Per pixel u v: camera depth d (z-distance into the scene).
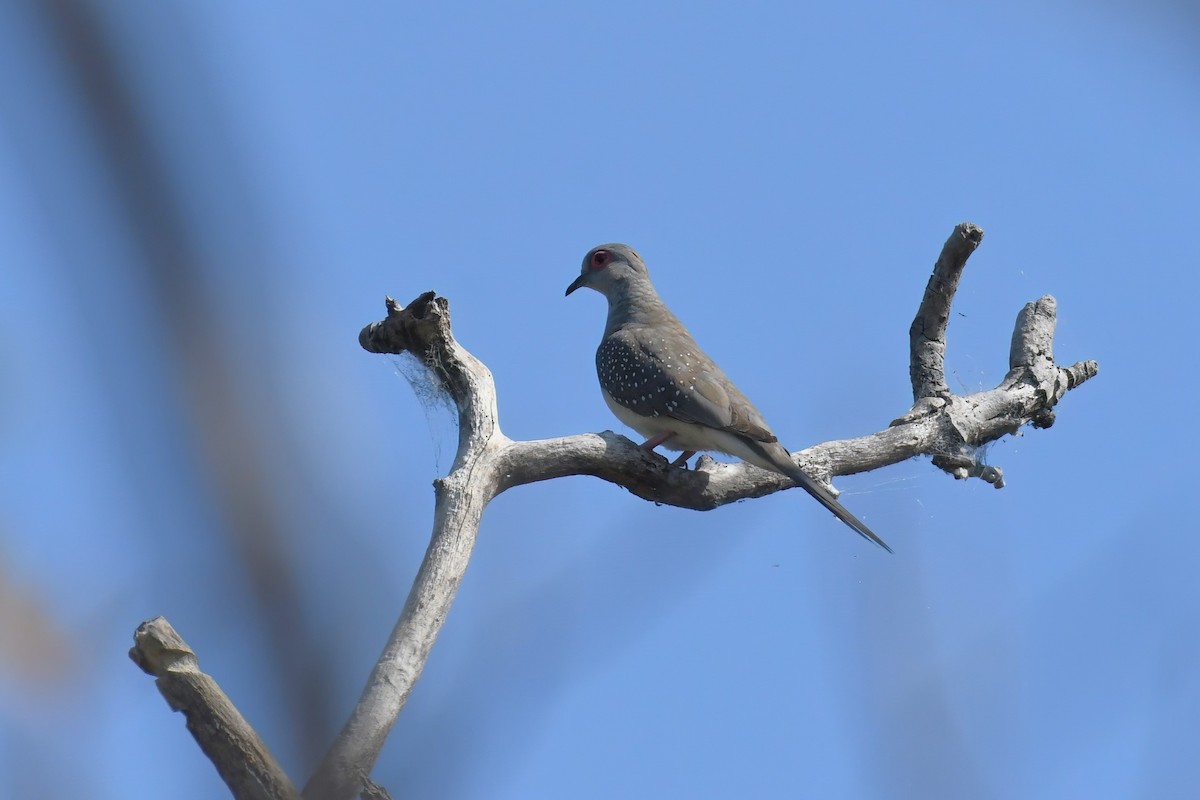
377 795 6.84
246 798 6.30
